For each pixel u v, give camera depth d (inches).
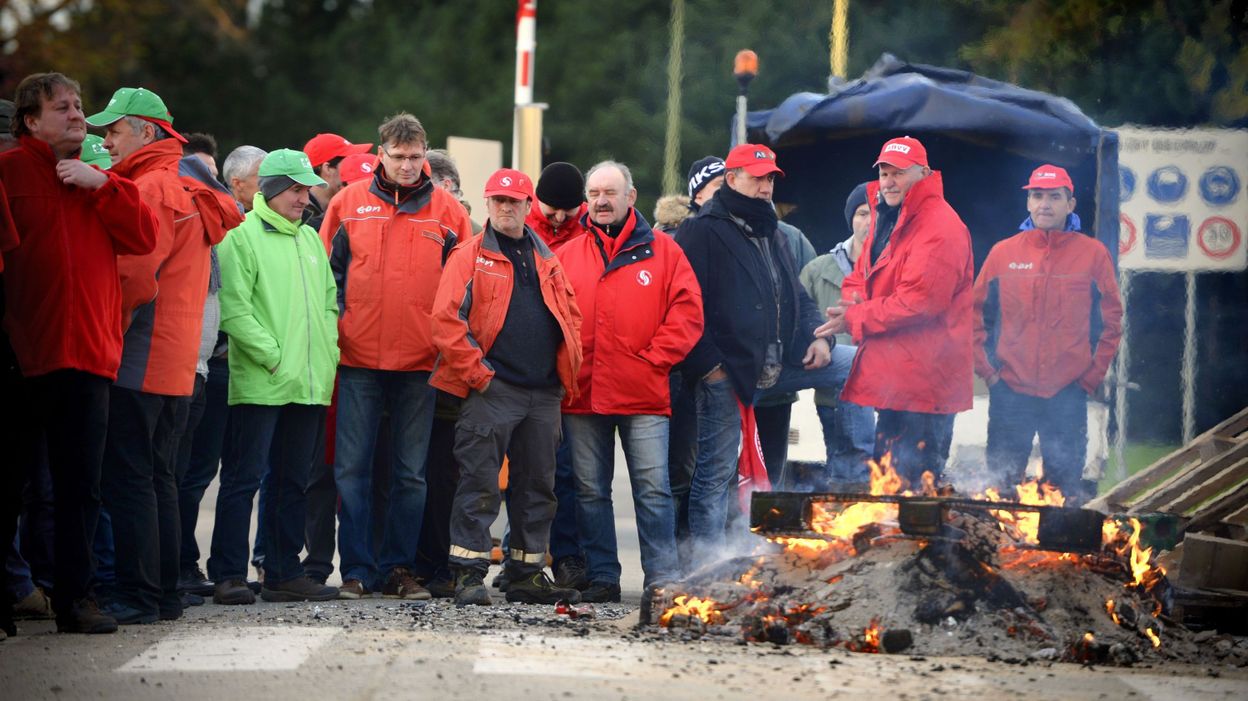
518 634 619.2
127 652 561.0
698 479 781.9
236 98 3412.9
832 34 2220.7
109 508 649.6
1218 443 880.3
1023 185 1246.9
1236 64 1736.0
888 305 771.4
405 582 789.9
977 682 524.7
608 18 2962.6
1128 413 1603.1
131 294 644.1
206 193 674.2
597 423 782.5
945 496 671.1
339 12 3538.4
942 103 1170.0
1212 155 1210.0
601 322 768.3
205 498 1390.3
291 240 768.3
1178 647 622.5
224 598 754.8
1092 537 617.3
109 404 645.3
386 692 480.4
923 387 775.7
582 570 821.9
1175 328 1595.7
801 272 954.1
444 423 811.4
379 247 786.8
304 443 773.9
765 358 788.0
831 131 1203.2
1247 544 712.4
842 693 497.7
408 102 3137.3
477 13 3179.1
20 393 612.4
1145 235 1214.3
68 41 2728.8
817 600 618.5
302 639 587.2
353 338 785.6
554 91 2962.6
